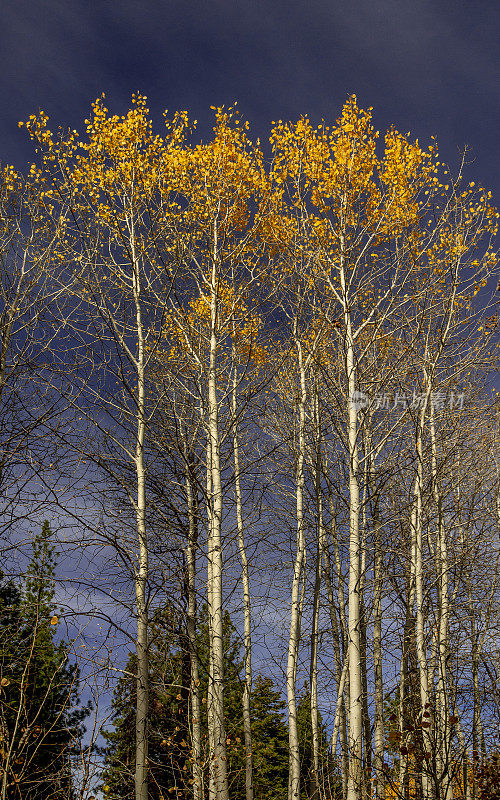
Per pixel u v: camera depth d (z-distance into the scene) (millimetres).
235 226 12875
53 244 11375
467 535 13492
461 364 12688
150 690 10227
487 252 11859
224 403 12266
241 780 15633
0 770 7363
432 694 10773
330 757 11844
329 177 12195
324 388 13625
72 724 11031
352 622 10336
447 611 12578
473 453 13688
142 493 11078
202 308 13422
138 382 11703
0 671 9117
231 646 14328
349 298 12531
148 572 10609
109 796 9164
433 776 9016
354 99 12172
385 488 13203
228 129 12375
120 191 12234
